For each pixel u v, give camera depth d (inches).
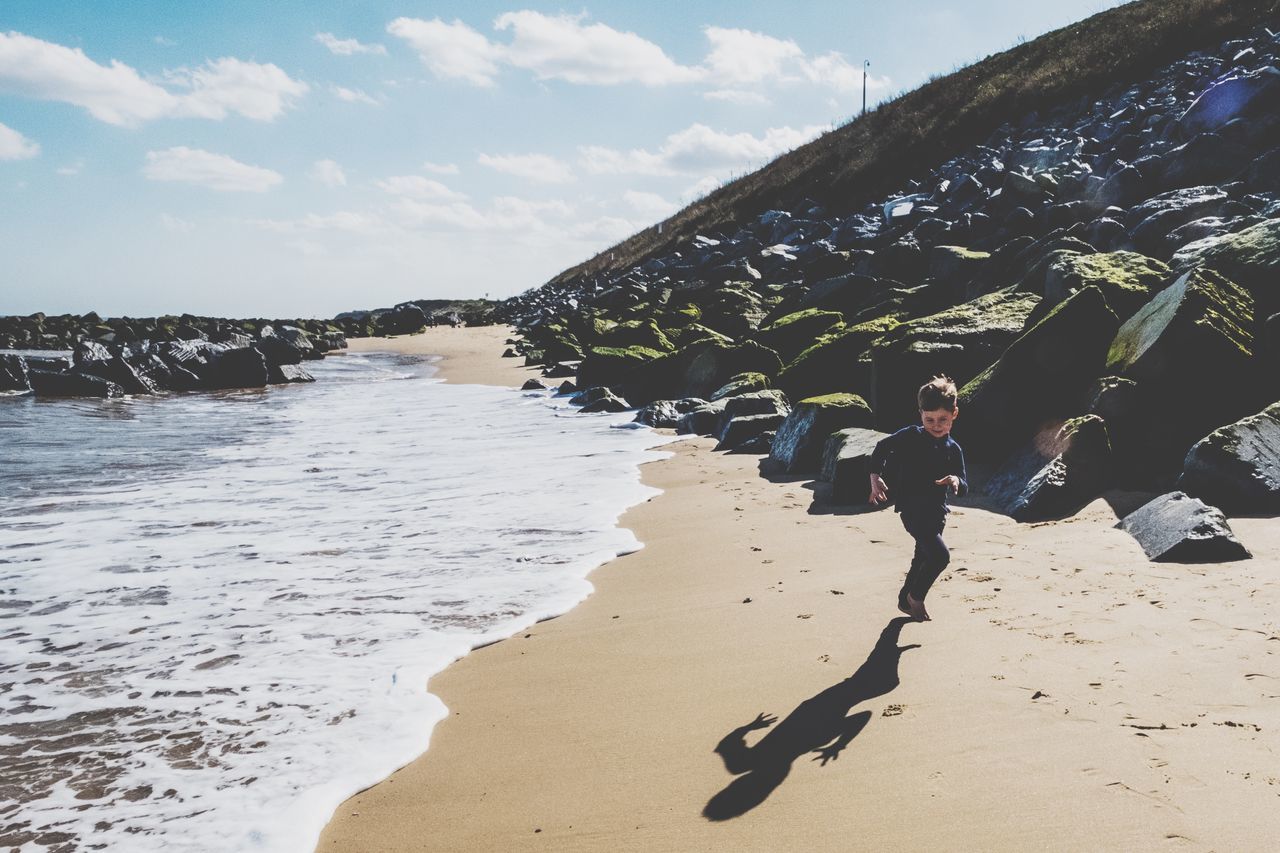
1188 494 259.0
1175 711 144.6
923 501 197.2
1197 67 1078.4
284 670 199.0
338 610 238.7
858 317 641.0
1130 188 720.3
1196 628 176.7
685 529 314.5
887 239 991.6
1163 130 863.7
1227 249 368.5
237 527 335.9
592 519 335.3
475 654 207.2
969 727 148.3
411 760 157.5
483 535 315.6
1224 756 129.6
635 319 1189.7
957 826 120.9
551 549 294.5
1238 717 140.4
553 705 176.2
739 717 163.0
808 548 277.1
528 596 246.2
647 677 186.7
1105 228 594.6
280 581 265.6
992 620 195.9
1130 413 307.9
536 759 154.5
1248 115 764.6
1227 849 109.0
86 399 882.1
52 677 198.1
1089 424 293.4
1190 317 306.8
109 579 270.4
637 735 160.1
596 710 172.4
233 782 151.5
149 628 227.8
